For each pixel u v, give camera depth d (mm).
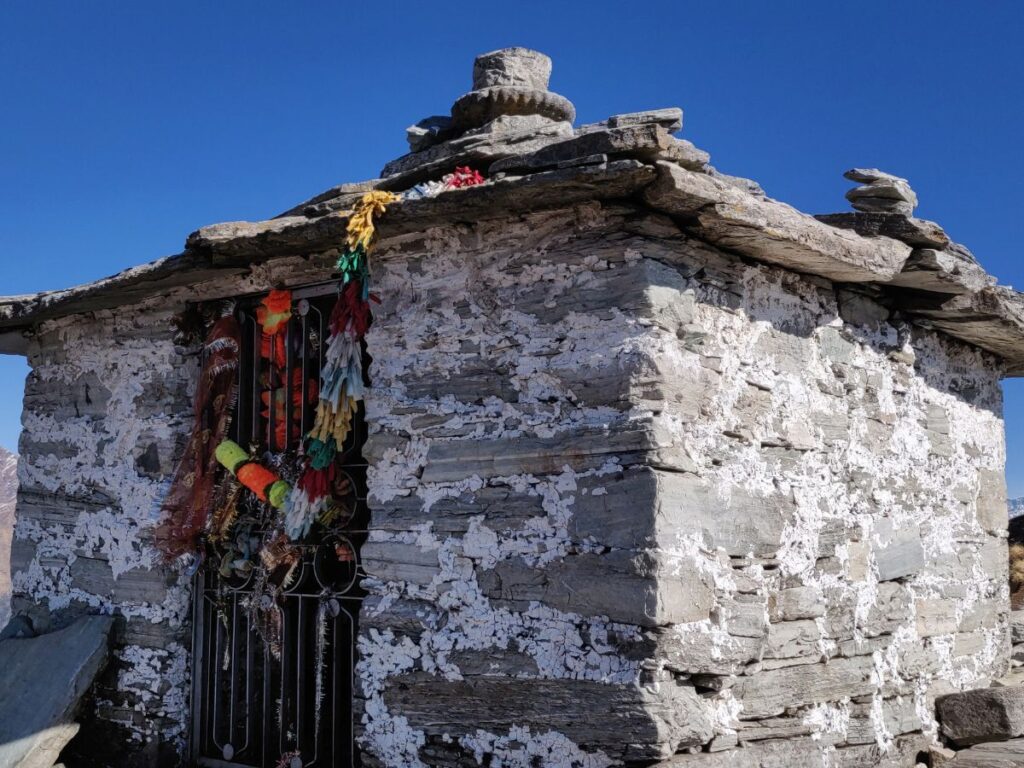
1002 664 6887
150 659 5977
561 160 4367
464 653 4797
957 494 6629
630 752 4320
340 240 5137
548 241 4812
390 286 5285
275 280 5734
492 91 6020
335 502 5422
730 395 4934
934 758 5645
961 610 6457
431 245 5164
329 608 5391
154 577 6023
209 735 5918
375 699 5043
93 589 6363
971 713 5727
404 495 5082
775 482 5121
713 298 4922
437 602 4914
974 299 6141
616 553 4441
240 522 5895
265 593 5602
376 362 5273
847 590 5469
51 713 5773
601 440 4520
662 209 4477
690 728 4441
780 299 5344
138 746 5941
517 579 4695
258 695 5902
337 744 5348
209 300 6145
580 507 4574
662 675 4359
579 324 4688
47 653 6141
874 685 5516
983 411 7141
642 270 4547
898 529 5961
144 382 6336
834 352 5684
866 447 5812
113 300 6277
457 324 5047
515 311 4879
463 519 4883
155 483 6168
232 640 5852
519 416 4793
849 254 5148
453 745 4805
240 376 5984
